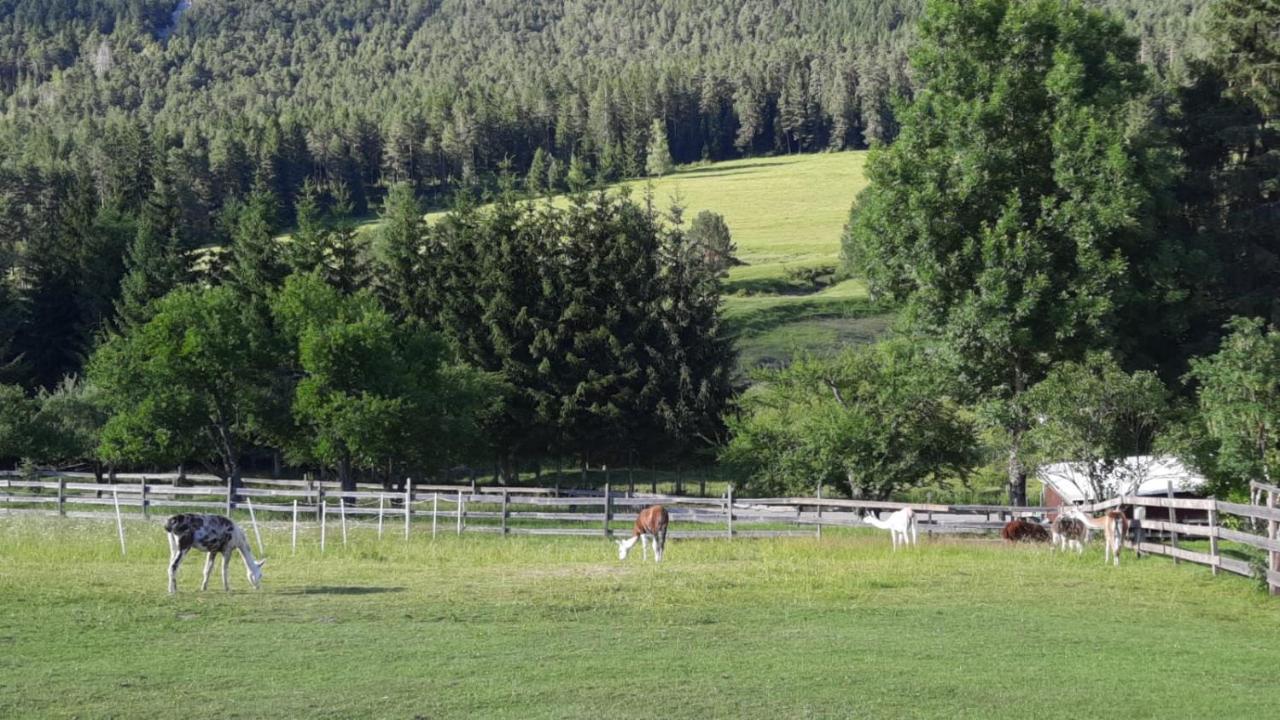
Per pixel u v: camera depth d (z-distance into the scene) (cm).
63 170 13700
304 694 1184
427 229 6619
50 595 1769
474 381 5253
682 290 6056
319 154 19400
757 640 1482
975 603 1791
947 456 4275
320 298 5153
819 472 4200
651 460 6069
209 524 1852
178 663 1323
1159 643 1477
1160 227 4309
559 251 6291
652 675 1277
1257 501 2098
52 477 4588
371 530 3350
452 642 1453
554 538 3250
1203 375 3138
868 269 4212
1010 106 3928
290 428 5025
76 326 7575
